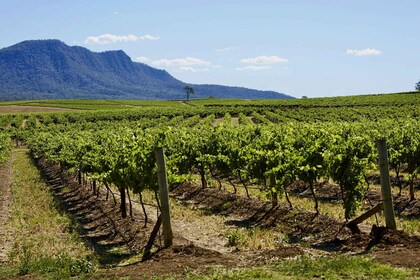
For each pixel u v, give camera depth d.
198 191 29.86
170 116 106.75
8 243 17.70
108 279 11.20
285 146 24.34
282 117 86.94
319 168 19.27
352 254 12.99
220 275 10.54
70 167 37.50
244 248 15.32
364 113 82.25
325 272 10.33
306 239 16.92
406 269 10.29
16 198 28.86
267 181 31.39
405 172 33.34
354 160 17.42
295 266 11.03
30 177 41.25
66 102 172.50
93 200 27.86
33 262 13.75
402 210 22.06
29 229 20.12
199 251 13.40
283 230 18.75
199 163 30.14
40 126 90.12
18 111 133.00
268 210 21.89
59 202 27.78
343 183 17.72
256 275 10.34
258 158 23.11
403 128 31.22
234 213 23.20
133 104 166.50
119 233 19.53
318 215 19.38
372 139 31.00
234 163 26.34
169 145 31.16
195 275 10.76
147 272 11.50
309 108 109.56
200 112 108.56
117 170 20.89
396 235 13.40
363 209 22.34
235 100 187.50
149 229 18.95
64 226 20.84
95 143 33.44
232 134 36.88
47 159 50.81
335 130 36.16
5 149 53.56
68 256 14.87
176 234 17.53
